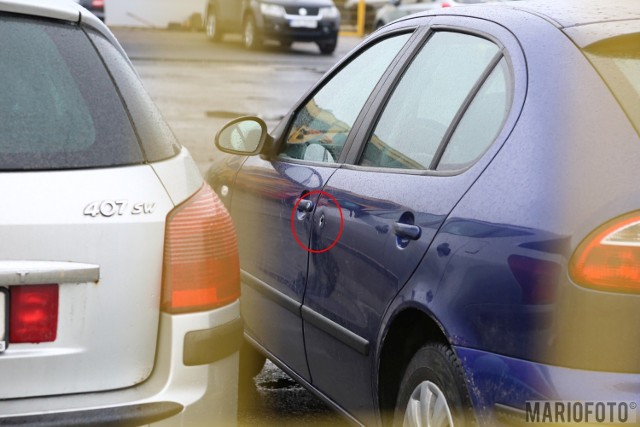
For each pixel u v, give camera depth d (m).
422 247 4.02
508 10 4.47
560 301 3.37
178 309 3.66
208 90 21.56
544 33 4.06
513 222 3.58
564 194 3.48
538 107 3.78
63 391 3.51
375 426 4.42
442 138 4.32
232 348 3.84
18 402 3.46
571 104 3.69
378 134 4.88
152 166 3.71
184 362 3.67
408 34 5.10
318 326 4.88
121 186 3.59
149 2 38.06
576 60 3.82
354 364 4.58
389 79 5.01
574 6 4.32
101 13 35.12
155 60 27.12
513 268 3.52
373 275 4.36
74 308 3.50
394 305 4.16
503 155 3.80
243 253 5.88
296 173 5.39
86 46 3.86
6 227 3.41
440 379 3.90
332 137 5.32
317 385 5.08
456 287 3.77
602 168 3.45
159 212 3.64
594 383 3.32
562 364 3.38
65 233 3.47
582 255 3.34
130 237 3.56
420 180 4.26
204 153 14.38
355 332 4.53
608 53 3.82
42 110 3.62
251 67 26.52
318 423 5.64
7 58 3.68
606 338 3.31
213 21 33.69
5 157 3.49
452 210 3.92
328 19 30.86
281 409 5.86
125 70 3.97
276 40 31.02
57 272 3.45
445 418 3.88
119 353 3.57
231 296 3.84
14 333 3.45
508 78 4.06
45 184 3.49
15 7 3.76
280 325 5.39
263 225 5.58
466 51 4.50
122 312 3.56
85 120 3.67
